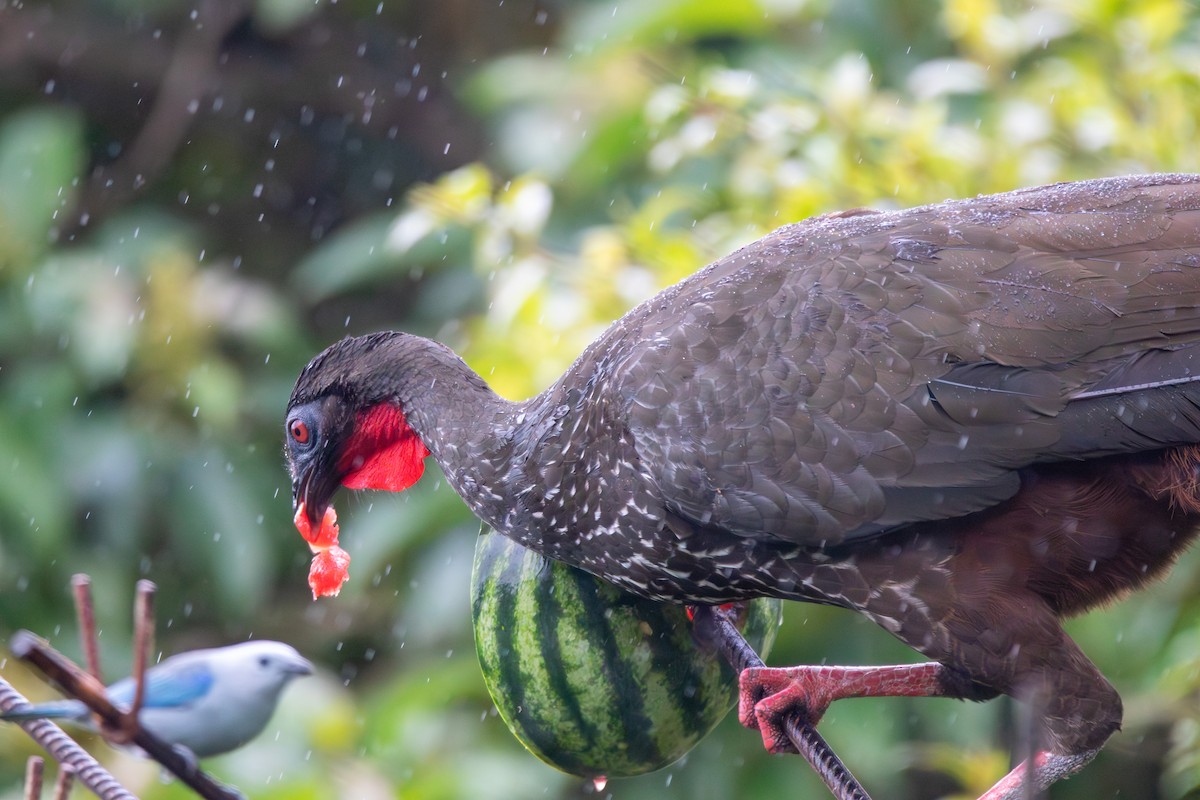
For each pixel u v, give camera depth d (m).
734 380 6.88
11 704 5.23
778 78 11.78
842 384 6.77
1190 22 11.27
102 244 14.41
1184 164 10.45
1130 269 6.80
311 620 14.84
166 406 13.50
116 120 17.55
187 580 15.02
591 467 7.18
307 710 11.69
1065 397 6.66
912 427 6.70
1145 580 6.99
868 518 6.72
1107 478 6.78
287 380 14.05
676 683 7.24
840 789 6.92
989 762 10.50
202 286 13.77
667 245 10.55
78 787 11.34
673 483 6.91
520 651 7.27
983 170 10.56
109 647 12.88
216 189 17.44
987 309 6.77
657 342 7.09
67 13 17.23
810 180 10.58
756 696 7.37
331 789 11.38
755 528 6.84
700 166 11.44
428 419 7.80
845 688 7.36
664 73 13.02
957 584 6.76
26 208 13.75
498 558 7.49
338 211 17.77
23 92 17.23
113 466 13.11
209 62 17.30
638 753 7.31
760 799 11.03
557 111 14.02
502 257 10.97
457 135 17.86
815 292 6.92
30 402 13.09
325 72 17.72
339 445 8.08
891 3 12.44
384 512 12.41
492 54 17.91
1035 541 6.77
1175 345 6.68
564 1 16.98
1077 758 6.96
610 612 7.22
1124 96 10.82
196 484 13.38
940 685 7.38
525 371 10.41
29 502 12.73
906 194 10.49
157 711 5.82
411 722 11.89
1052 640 6.71
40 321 13.35
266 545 13.52
